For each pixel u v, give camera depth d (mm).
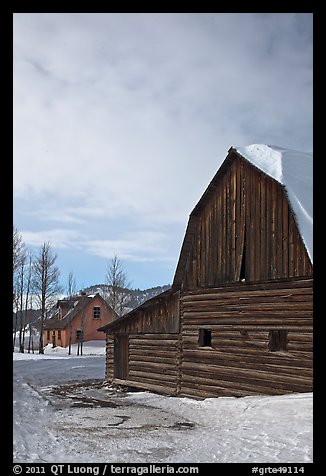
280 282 18031
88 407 19969
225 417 16406
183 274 23000
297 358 17078
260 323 18656
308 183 18828
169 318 23812
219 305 20688
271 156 19891
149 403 21281
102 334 74812
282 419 14297
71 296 79562
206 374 21094
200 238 22141
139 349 26016
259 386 18438
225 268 20547
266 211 18922
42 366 39031
